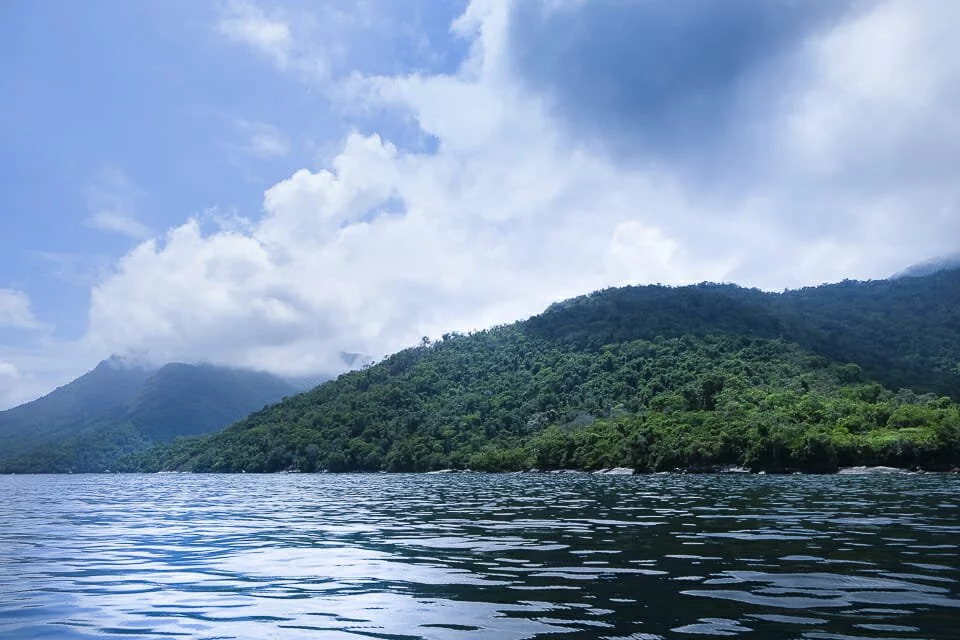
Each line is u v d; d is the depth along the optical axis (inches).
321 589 547.8
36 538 973.8
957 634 387.5
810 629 401.1
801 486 2420.0
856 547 737.6
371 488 2933.1
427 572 620.4
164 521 1254.9
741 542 788.0
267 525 1138.7
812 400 5679.1
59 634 419.2
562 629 410.0
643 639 384.2
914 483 2623.0
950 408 5147.6
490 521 1131.9
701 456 4712.1
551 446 5703.7
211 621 446.6
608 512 1273.4
